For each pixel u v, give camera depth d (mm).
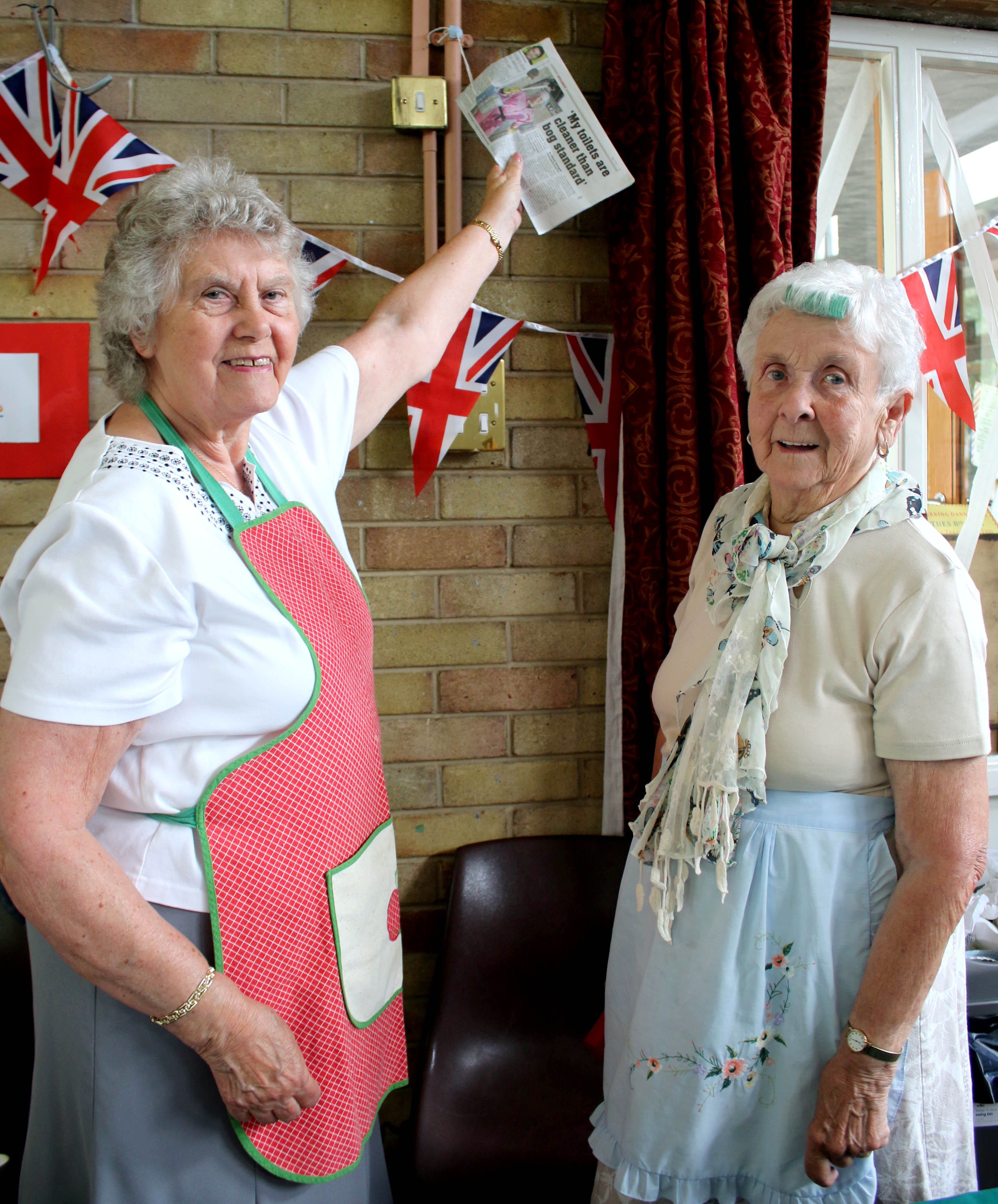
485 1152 1260
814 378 928
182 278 854
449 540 1598
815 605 938
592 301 1620
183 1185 859
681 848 978
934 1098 988
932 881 873
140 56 1467
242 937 854
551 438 1617
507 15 1561
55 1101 909
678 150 1440
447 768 1615
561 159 1433
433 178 1512
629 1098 1018
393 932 1053
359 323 1559
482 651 1613
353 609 1001
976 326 1793
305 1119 900
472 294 1352
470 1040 1451
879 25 1753
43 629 753
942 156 1811
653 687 1264
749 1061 958
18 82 1391
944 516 1830
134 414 930
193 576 806
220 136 1497
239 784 854
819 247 1796
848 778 937
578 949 1532
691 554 1446
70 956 761
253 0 1485
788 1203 949
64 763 755
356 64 1518
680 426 1444
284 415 1107
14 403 1475
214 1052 807
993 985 1385
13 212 1460
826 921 938
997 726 1846
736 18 1469
